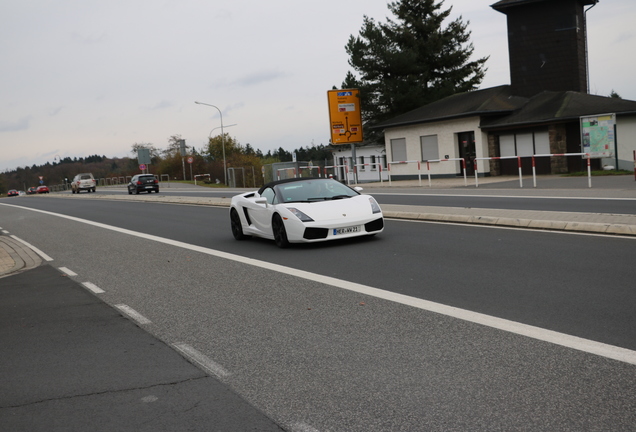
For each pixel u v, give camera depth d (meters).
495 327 5.16
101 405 3.99
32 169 165.00
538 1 29.97
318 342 5.11
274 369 4.52
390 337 5.10
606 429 3.22
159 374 4.55
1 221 23.73
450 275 7.38
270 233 11.09
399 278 7.43
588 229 9.88
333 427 3.47
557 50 29.98
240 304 6.71
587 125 24.11
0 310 7.26
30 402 4.12
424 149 33.06
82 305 7.24
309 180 11.48
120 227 17.34
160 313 6.57
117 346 5.38
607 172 23.22
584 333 4.82
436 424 3.41
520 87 31.19
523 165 28.44
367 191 25.19
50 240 15.20
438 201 17.39
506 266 7.65
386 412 3.62
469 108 30.34
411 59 43.38
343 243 10.62
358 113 34.22
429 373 4.21
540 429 3.27
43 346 5.53
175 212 21.56
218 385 4.25
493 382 3.96
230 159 75.56
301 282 7.64
